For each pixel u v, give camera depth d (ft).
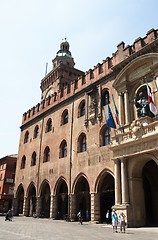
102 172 92.27
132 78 88.33
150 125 72.59
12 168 223.51
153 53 79.61
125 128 83.76
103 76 105.60
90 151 101.35
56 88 176.96
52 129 135.03
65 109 128.36
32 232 61.11
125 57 95.76
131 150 77.30
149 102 73.72
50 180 123.13
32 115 164.35
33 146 150.41
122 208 73.77
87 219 105.29
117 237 51.19
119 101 90.89
